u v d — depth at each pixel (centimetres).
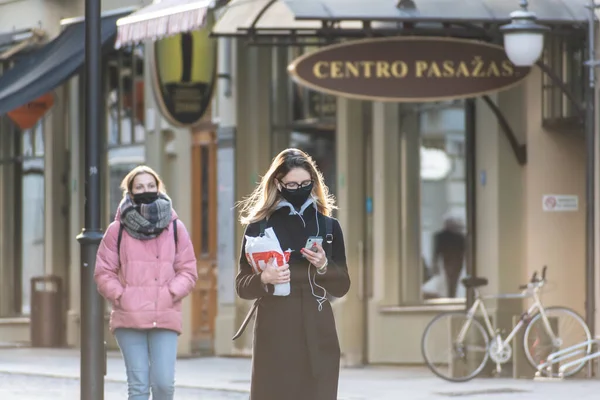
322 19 3906
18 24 6372
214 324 5678
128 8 5091
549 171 4659
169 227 2792
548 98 4638
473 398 3744
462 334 4319
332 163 5241
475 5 4031
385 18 3944
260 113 5450
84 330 2975
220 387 4084
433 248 5091
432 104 5081
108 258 2769
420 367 5003
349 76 4188
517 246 4734
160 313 2752
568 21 4081
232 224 5484
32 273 6600
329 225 2112
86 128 3008
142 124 5991
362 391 3981
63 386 4206
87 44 3017
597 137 4331
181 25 3978
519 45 3978
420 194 5119
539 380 4291
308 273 2097
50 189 6450
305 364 2097
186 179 5744
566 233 4672
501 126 4666
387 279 5109
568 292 4662
